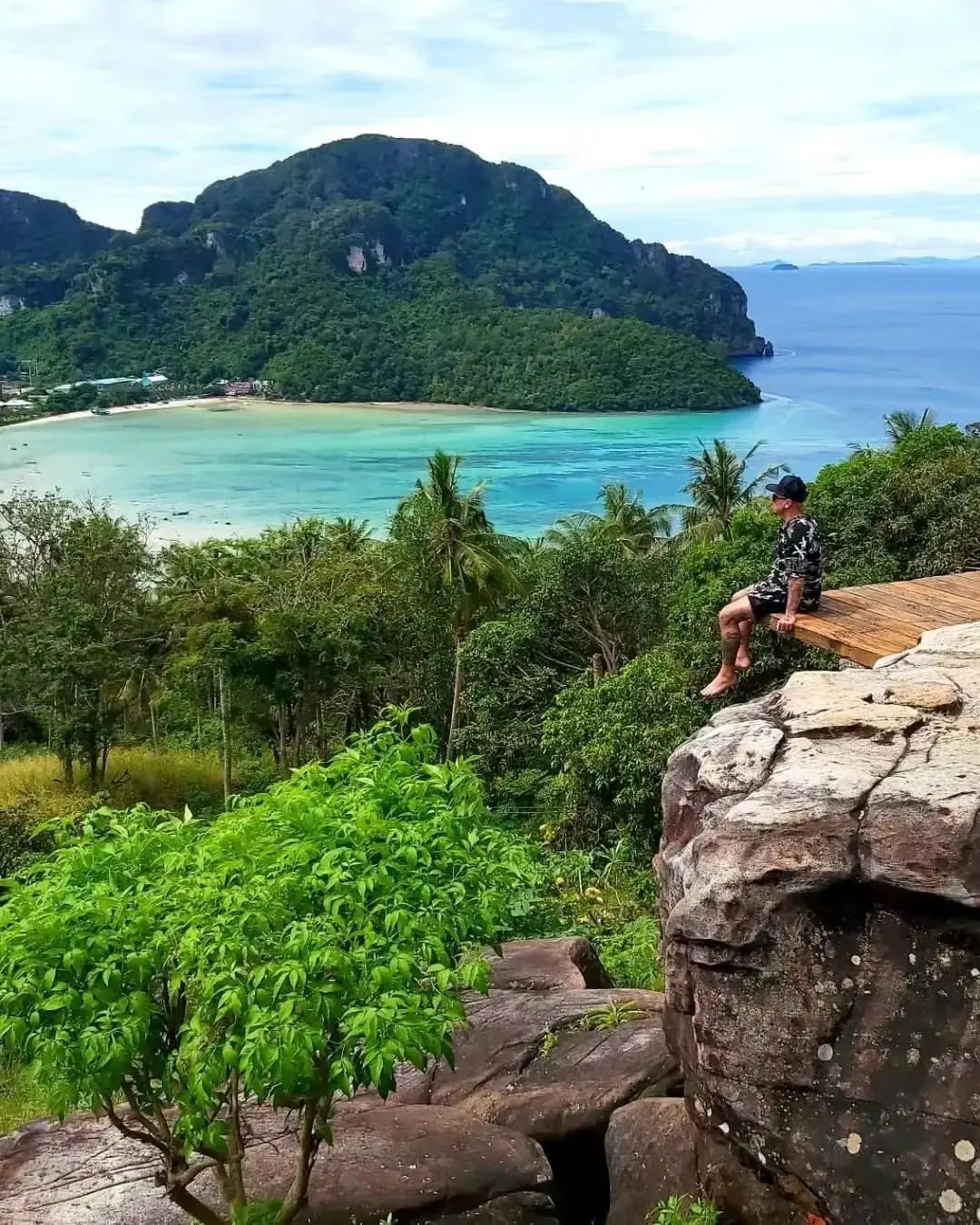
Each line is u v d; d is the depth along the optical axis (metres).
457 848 4.30
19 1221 4.90
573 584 25.11
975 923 3.66
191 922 3.78
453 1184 5.01
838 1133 3.78
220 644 24.53
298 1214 4.79
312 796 4.47
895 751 4.30
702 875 4.00
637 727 17.44
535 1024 6.60
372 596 28.39
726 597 18.48
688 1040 4.27
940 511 19.67
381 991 3.78
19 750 31.12
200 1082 3.67
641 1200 4.87
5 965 3.85
